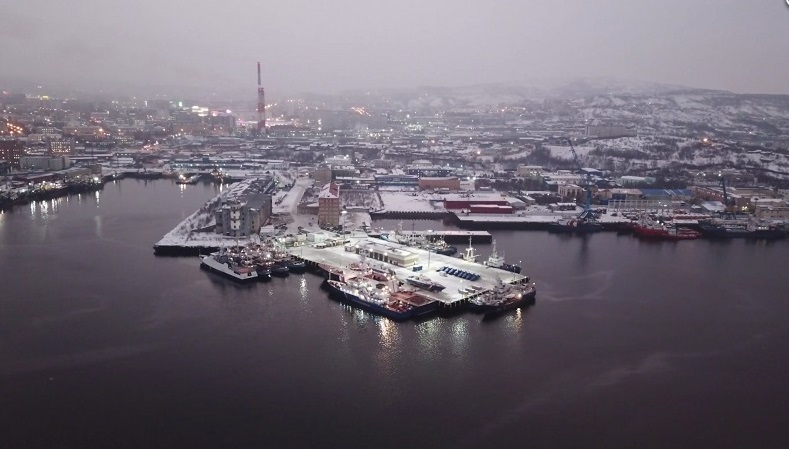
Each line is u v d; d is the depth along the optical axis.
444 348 148.50
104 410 117.56
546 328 162.25
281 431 111.62
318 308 174.50
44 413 116.38
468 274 197.38
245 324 161.00
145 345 146.00
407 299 175.12
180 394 123.75
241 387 127.00
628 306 180.38
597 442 110.25
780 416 120.00
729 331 162.00
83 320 160.88
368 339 153.12
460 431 112.88
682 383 132.50
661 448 108.81
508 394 126.56
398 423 115.06
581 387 130.00
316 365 137.75
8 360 137.12
